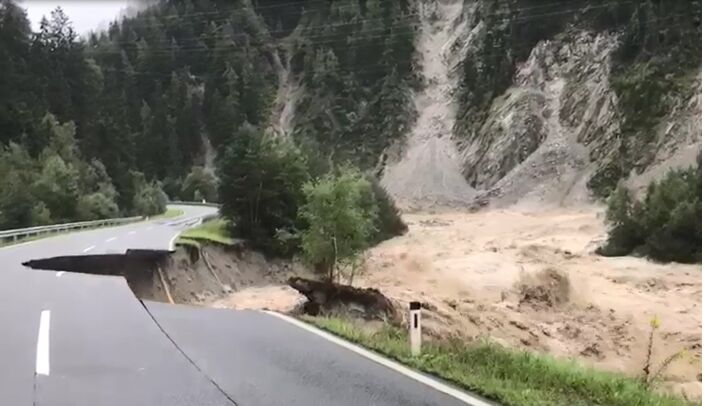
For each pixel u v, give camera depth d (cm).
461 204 9175
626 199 4838
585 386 816
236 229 4416
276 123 14575
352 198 3216
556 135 9288
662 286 3494
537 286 3112
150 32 18500
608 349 2400
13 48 10044
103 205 6931
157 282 2838
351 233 3198
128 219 6769
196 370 859
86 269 2512
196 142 15288
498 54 11388
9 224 5134
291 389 770
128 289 1667
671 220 4341
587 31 10281
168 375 829
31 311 1302
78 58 11406
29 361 885
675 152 7394
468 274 3847
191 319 1294
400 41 13575
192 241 3612
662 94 8075
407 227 6569
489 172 9631
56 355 924
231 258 3947
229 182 4422
